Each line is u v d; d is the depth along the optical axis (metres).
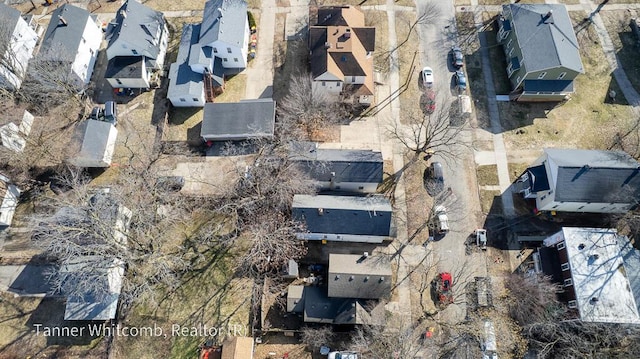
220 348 45.12
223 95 60.78
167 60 63.44
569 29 58.91
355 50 56.56
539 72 56.25
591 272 45.16
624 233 51.09
